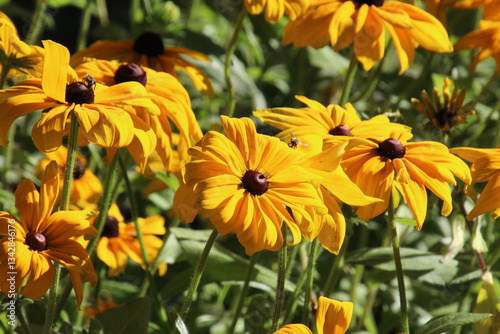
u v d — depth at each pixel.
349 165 1.35
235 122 1.32
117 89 1.34
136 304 1.45
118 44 1.58
